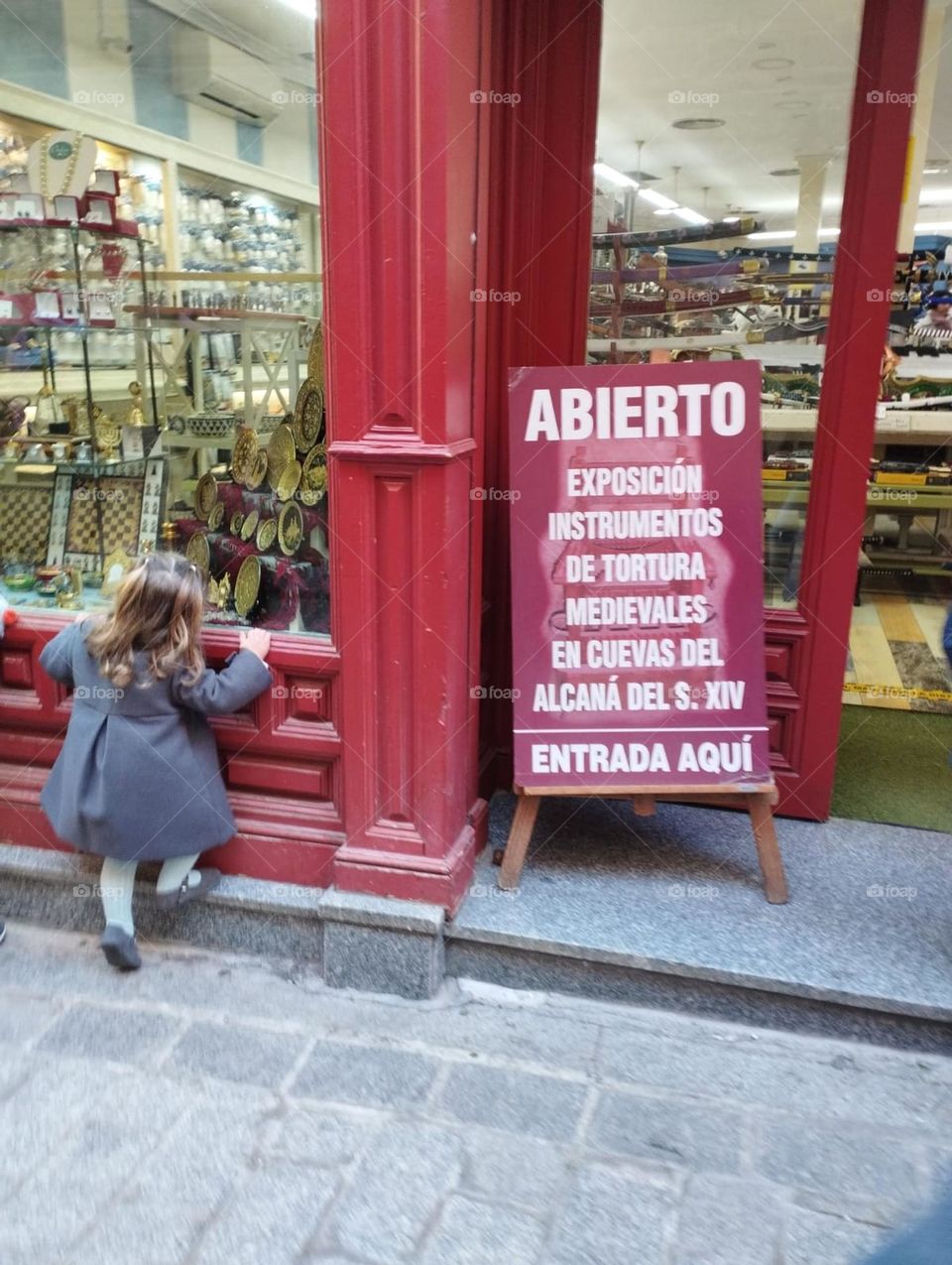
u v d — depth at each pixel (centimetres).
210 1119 214
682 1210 191
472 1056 234
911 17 250
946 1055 233
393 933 251
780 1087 224
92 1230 185
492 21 262
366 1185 197
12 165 302
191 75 277
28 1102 218
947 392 380
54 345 304
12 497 310
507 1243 184
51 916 283
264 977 262
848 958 243
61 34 290
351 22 211
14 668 282
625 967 246
